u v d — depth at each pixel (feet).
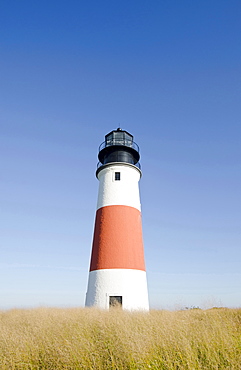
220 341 27.76
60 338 28.60
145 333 27.76
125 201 66.95
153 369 23.50
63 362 25.08
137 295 59.11
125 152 73.31
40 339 28.86
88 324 33.24
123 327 29.30
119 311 43.78
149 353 25.13
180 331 28.68
